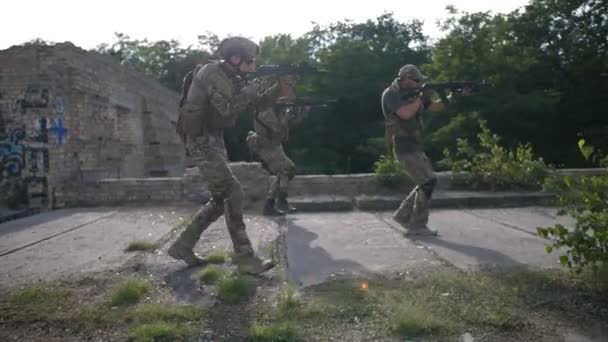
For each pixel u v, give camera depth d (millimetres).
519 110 22906
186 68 39031
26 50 10922
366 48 34438
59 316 3455
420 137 6121
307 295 3750
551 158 24438
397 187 9633
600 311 3334
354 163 31875
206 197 9977
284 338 2979
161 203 9938
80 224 7605
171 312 3426
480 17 24328
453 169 10180
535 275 4023
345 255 5078
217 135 4539
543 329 3094
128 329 3252
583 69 26203
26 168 10602
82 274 4566
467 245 5441
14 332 3248
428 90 5793
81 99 12328
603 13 27500
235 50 4449
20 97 10773
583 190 3676
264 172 9727
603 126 25391
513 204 8797
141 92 18031
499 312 3309
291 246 5609
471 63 23547
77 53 12062
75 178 11477
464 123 21578
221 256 4883
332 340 2984
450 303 3506
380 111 33969
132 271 4637
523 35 28516
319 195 9578
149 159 18594
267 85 5539
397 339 2992
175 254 4711
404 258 4875
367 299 3623
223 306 3582
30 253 5539
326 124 32312
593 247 3537
